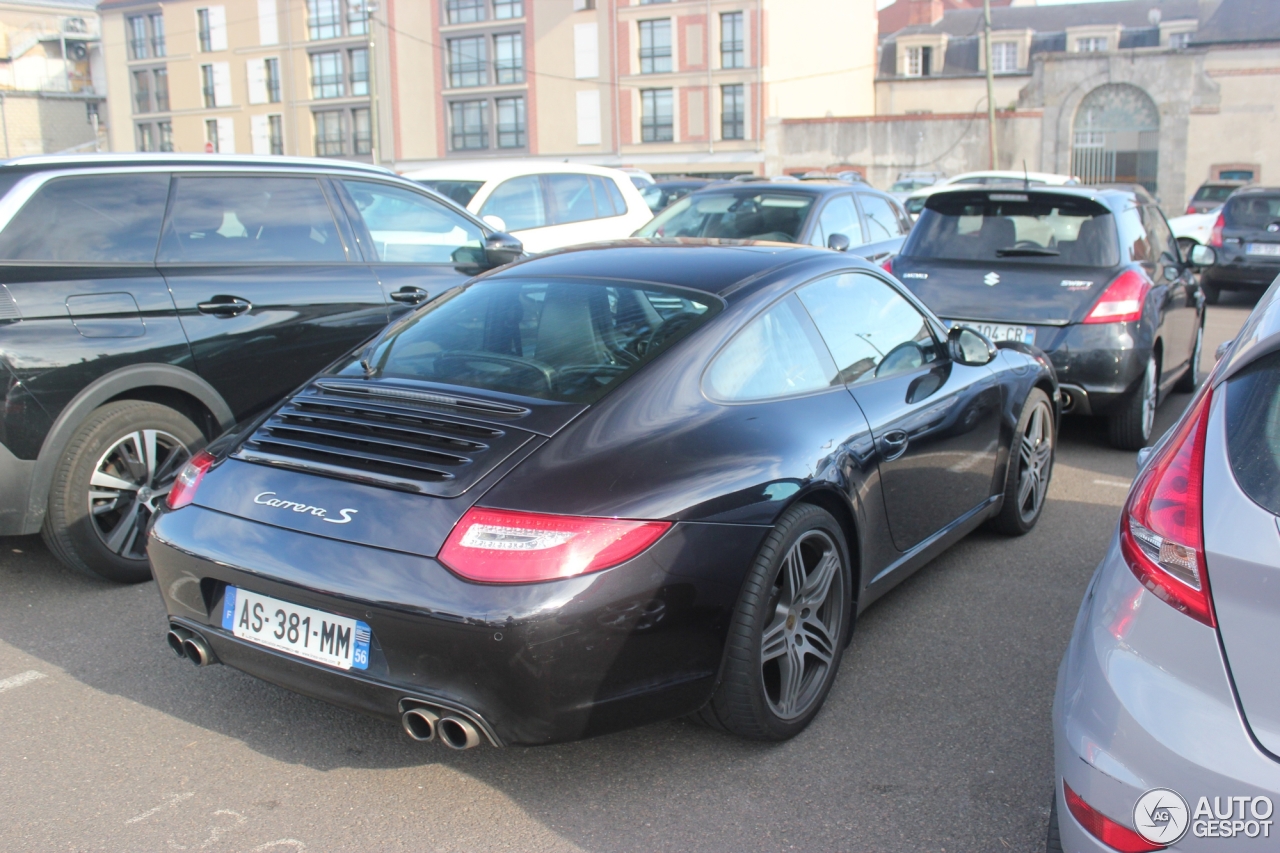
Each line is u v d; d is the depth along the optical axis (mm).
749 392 3027
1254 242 13797
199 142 56719
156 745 3027
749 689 2773
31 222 3963
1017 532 4797
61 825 2631
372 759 2953
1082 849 1823
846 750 2971
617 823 2631
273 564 2594
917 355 3898
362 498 2604
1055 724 1964
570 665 2420
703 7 43938
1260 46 36281
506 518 2441
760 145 44094
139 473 4219
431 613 2391
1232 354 2000
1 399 3758
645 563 2498
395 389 3006
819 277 3525
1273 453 1767
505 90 48438
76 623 3893
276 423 2988
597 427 2691
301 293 4746
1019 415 4547
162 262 4320
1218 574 1722
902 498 3549
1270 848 1644
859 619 3898
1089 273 5996
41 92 59406
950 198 6441
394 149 51375
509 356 3074
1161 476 1893
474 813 2684
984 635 3758
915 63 54219
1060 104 38594
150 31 57125
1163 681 1763
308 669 2586
